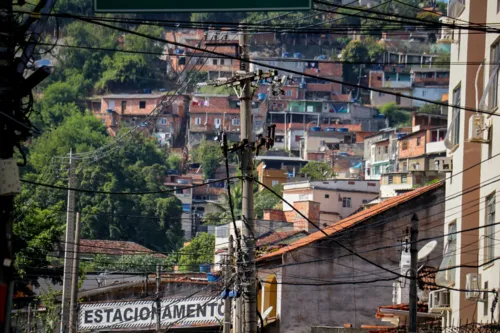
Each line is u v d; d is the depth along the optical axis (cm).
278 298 6838
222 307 8300
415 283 4262
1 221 2473
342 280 6812
